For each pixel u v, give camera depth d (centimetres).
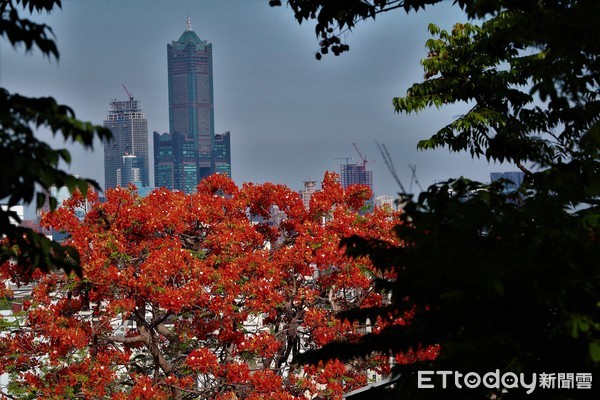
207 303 2398
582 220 805
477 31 1906
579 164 961
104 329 2403
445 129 1873
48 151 737
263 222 2877
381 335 920
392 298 967
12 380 2389
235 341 2398
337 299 2548
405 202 869
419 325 895
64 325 2328
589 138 860
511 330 827
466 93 1920
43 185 746
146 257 2588
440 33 1938
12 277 2395
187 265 2414
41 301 2384
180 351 2531
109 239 2434
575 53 885
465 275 786
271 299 2388
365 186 2814
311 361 944
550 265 782
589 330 780
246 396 2370
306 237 2533
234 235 2559
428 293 876
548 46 853
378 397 980
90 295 2356
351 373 2381
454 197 903
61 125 720
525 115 1692
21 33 753
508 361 809
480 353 786
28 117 725
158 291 2375
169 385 2364
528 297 806
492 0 1138
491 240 833
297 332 2553
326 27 1358
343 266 2442
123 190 2619
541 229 796
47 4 1173
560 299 782
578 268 782
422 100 1936
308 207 2891
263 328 2722
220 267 2541
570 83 814
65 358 2352
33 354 2373
